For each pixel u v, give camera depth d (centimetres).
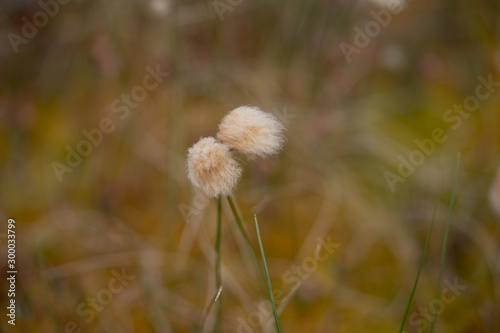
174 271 90
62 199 93
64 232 92
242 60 101
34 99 98
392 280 90
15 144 96
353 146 97
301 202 94
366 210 93
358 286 90
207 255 90
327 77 101
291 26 102
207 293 89
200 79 99
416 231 92
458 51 102
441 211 92
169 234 91
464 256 91
